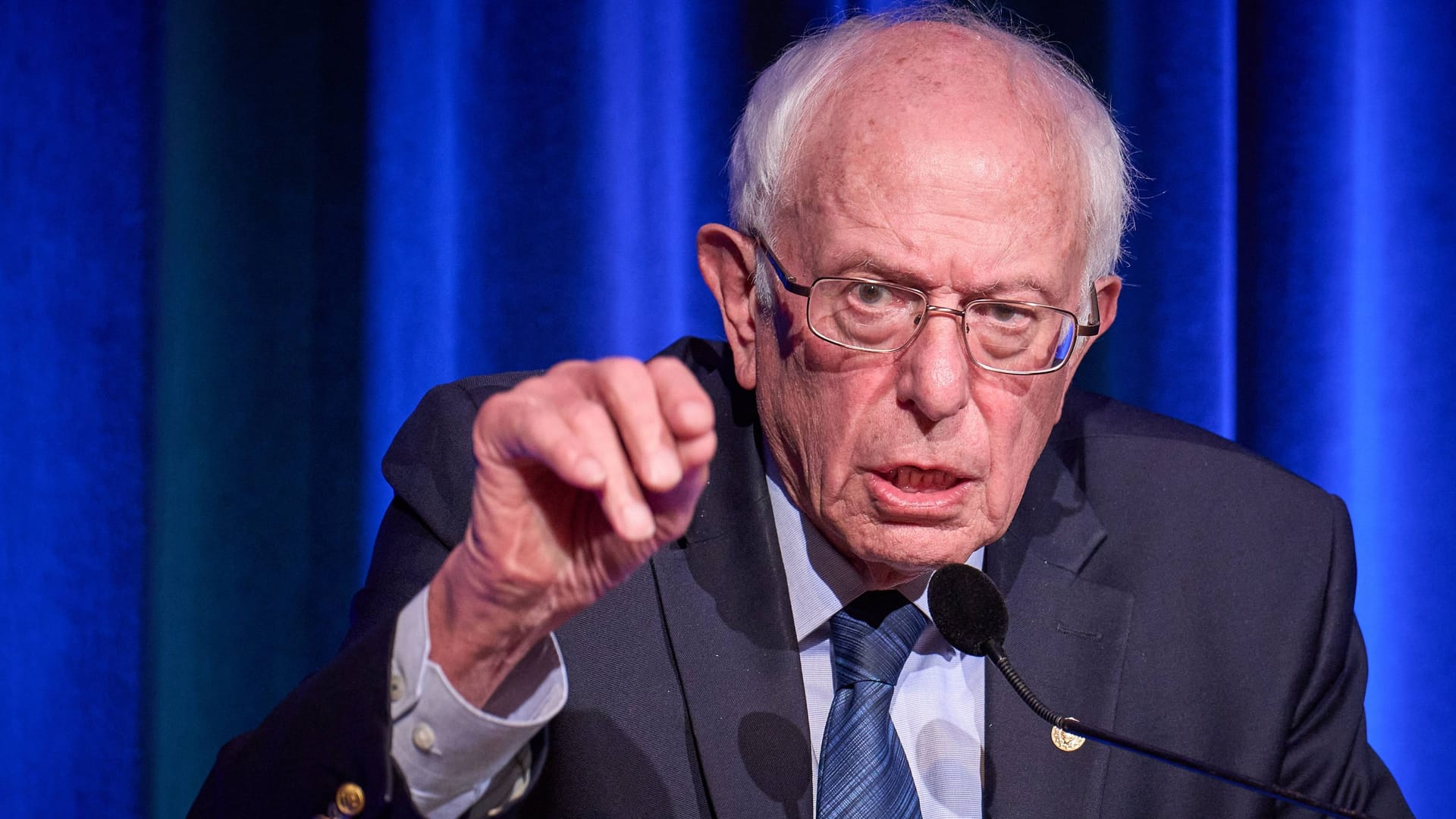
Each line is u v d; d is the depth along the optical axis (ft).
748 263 13.61
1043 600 14.20
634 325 23.06
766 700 12.75
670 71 23.08
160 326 22.58
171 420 22.58
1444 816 23.17
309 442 22.81
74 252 22.67
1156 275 23.24
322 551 22.82
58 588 22.79
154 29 22.58
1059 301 12.37
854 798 12.33
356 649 10.03
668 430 8.11
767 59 23.08
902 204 11.84
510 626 9.23
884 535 12.34
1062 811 13.10
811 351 12.42
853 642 13.21
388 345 22.86
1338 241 23.34
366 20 22.84
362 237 22.84
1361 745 15.60
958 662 13.84
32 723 22.85
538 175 22.93
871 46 12.84
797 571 13.57
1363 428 23.40
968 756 13.38
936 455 11.97
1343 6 23.26
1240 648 14.83
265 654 22.80
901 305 12.07
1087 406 17.19
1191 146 23.15
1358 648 15.98
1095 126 13.23
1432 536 23.16
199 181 22.58
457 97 22.94
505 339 22.86
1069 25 22.95
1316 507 16.05
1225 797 14.06
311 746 9.90
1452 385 22.98
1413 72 23.12
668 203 23.08
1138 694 14.21
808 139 12.56
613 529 8.79
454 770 9.59
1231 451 16.44
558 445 7.86
